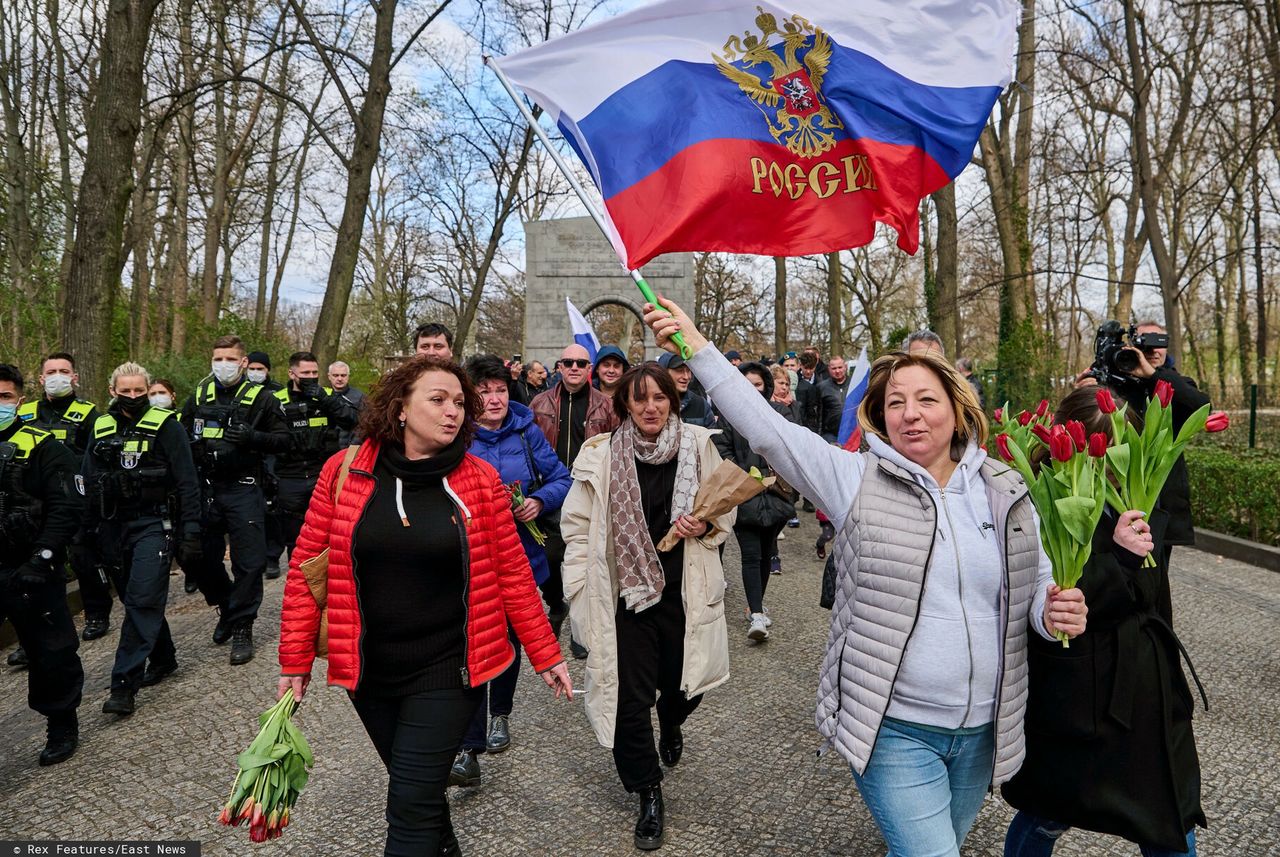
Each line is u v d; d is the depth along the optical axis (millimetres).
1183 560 8102
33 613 3930
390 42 12398
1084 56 14492
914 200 3150
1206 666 5031
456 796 3600
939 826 2051
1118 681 2164
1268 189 20953
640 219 3068
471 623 2525
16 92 13641
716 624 3391
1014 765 2084
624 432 3469
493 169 20938
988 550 2102
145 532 4777
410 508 2504
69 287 8500
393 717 2559
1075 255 23594
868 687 2068
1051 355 15219
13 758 4117
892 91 3135
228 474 5555
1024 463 2033
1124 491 2033
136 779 3846
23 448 3902
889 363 2252
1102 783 2162
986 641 2070
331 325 12242
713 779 3719
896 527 2086
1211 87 15492
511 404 4215
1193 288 27359
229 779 3832
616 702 3268
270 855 3184
